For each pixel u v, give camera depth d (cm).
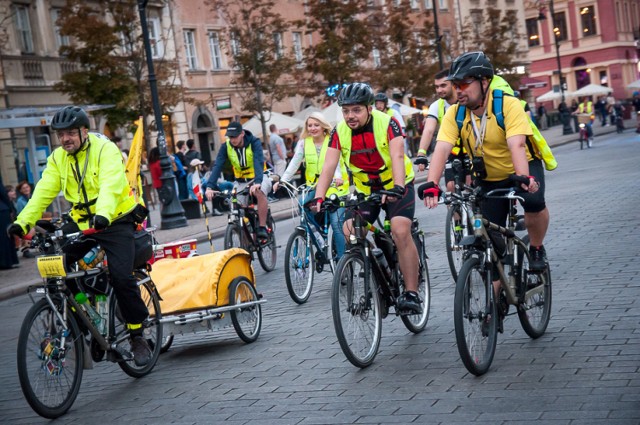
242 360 817
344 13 4075
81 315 737
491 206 734
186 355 879
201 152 4491
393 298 774
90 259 764
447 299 969
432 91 4584
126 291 759
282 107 4875
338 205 742
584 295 888
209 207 3084
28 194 2425
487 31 5738
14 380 861
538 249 757
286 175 1143
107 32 3077
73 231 757
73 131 738
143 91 3209
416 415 594
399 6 4606
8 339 1130
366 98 766
